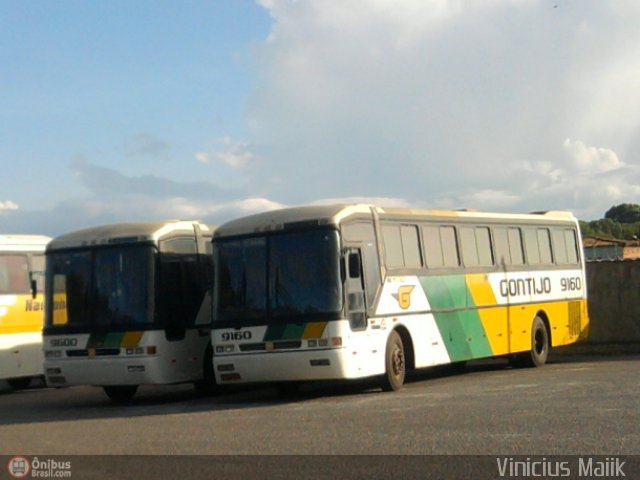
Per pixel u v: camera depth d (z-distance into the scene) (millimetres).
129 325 19641
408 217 20625
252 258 18719
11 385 27188
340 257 18062
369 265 18969
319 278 18094
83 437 14641
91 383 20000
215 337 18797
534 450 11484
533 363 25031
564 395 16906
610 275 30266
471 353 22141
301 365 17953
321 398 18750
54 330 20344
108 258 20109
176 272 20328
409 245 20531
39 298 25203
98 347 19828
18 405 21422
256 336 18344
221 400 20125
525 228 25203
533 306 25016
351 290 18219
